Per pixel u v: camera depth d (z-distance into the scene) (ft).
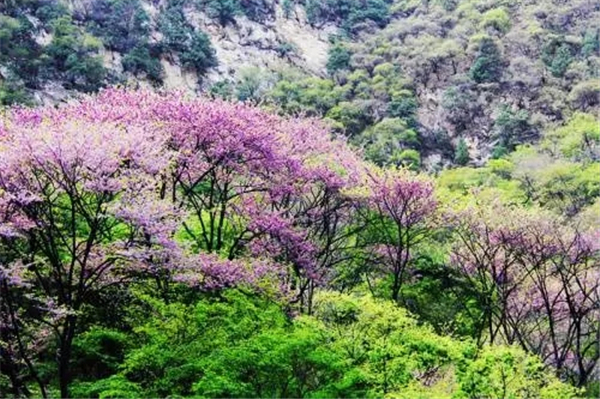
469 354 44.65
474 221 77.30
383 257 85.51
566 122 171.63
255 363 42.14
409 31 238.89
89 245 47.14
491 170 129.90
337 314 52.39
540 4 222.69
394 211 78.59
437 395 41.63
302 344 42.57
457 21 235.81
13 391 52.39
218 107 70.38
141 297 51.83
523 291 78.84
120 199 48.37
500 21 219.20
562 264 71.77
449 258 85.56
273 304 57.82
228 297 52.08
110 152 46.06
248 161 72.23
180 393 45.52
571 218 101.76
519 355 45.11
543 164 125.08
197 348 46.21
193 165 66.54
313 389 44.75
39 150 44.42
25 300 54.65
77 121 55.06
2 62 169.78
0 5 185.26
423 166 189.88
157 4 233.76
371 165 89.04
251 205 74.64
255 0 260.62
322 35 264.52
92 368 58.08
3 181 46.14
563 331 81.71
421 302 84.07
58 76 178.81
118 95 74.64
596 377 74.49
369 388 44.52
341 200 82.12
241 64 234.99
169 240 49.70
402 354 45.62
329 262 84.94
